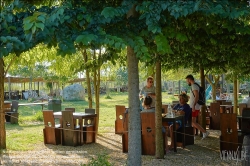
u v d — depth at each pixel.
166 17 3.60
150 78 9.19
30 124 13.78
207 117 11.66
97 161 5.29
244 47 5.54
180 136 8.16
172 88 42.16
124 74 46.81
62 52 3.14
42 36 3.09
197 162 6.63
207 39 5.48
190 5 3.06
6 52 2.96
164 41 3.44
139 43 3.27
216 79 13.35
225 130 7.07
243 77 10.83
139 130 4.11
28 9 3.41
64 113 8.72
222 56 7.14
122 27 3.53
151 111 7.68
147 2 3.16
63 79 32.25
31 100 31.19
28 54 9.72
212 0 3.25
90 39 2.97
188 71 13.91
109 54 5.34
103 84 52.28
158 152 6.95
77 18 3.23
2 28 3.15
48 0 3.86
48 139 8.96
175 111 8.48
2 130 8.06
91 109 9.70
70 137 8.64
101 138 9.88
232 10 3.17
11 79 32.59
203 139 9.36
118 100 33.41
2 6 3.48
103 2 3.53
